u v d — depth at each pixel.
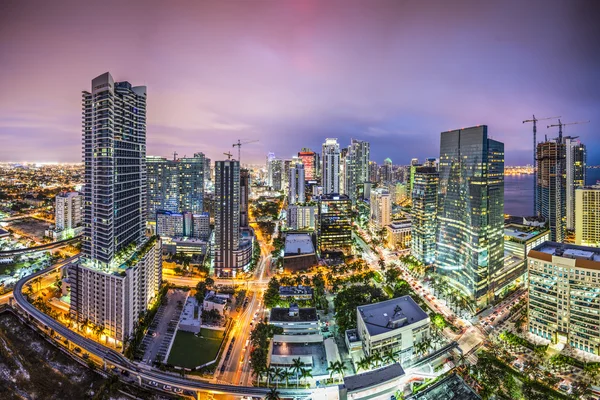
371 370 195.12
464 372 196.62
